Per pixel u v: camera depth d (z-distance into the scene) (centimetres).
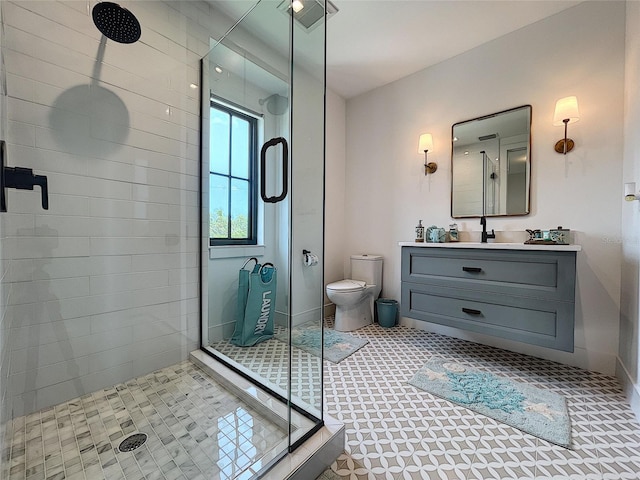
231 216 214
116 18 157
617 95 180
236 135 215
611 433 128
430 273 212
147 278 172
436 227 245
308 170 168
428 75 265
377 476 107
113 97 157
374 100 304
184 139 188
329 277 312
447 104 254
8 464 104
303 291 156
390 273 292
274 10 190
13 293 125
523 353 213
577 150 193
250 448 112
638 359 145
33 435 120
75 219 145
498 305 182
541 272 167
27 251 130
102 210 154
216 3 195
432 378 177
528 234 210
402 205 284
